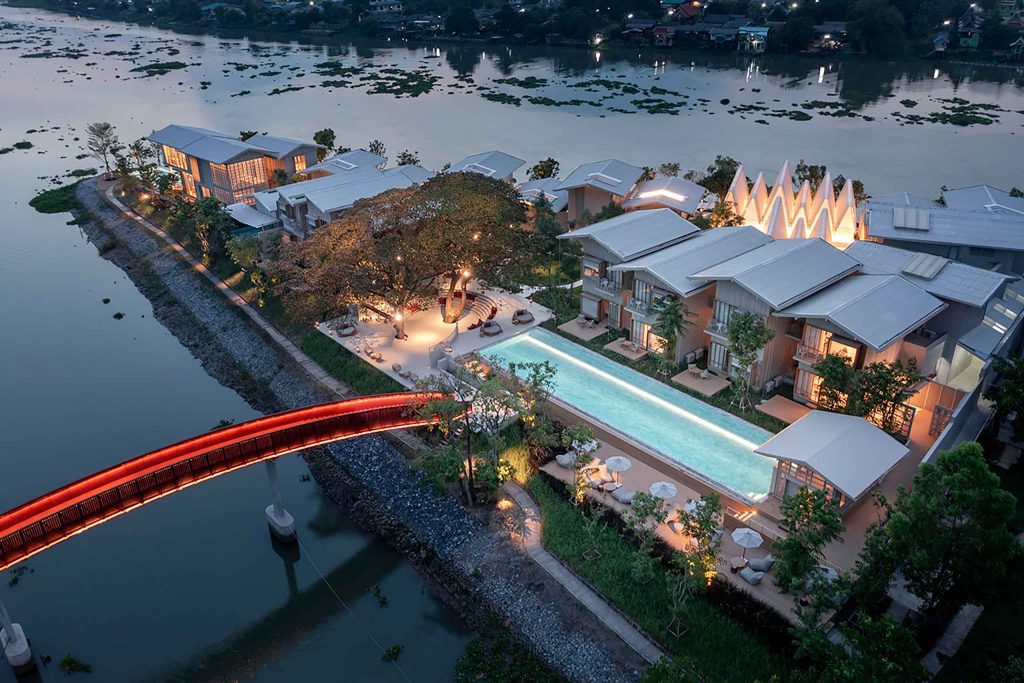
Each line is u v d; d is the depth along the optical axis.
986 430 50.22
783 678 35.62
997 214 68.19
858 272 58.94
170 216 104.19
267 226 91.25
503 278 67.50
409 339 69.88
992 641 36.72
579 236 65.94
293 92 189.62
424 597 46.59
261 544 51.66
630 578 42.62
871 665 29.61
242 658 42.84
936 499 33.94
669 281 57.19
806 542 35.88
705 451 50.66
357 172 94.00
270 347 74.25
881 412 47.94
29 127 165.75
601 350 64.12
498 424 51.91
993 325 57.34
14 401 69.56
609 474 49.59
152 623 45.31
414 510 52.28
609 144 134.12
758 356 55.03
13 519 42.56
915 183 108.44
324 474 57.91
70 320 85.69
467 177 74.31
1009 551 33.00
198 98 187.75
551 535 46.62
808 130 139.50
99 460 60.69
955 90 161.75
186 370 75.12
